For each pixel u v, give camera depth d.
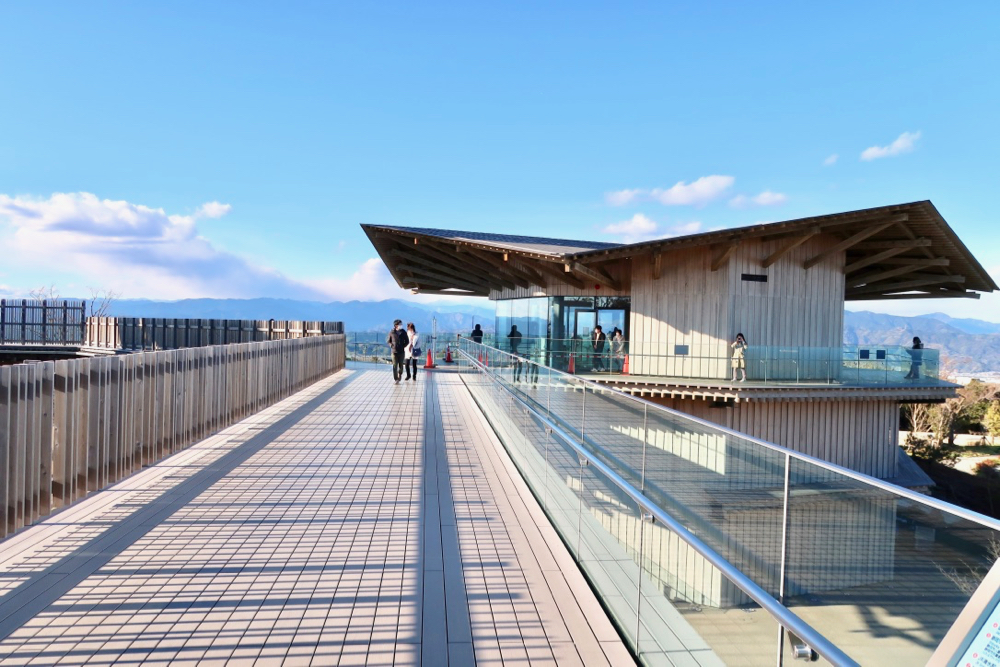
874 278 22.92
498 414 10.25
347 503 6.17
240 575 4.36
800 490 2.35
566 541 5.58
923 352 20.06
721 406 18.94
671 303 20.16
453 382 18.77
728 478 2.97
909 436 47.44
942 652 1.35
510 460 8.25
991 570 1.29
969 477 40.34
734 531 2.85
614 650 3.50
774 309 19.77
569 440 5.53
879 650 1.88
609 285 20.92
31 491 5.09
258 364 12.10
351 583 4.28
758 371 18.22
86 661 3.21
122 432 6.73
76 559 4.57
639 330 20.70
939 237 19.31
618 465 4.57
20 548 4.76
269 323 24.23
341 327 24.64
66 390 5.55
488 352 12.04
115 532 5.16
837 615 2.05
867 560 1.93
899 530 1.81
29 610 3.76
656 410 3.86
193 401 8.80
